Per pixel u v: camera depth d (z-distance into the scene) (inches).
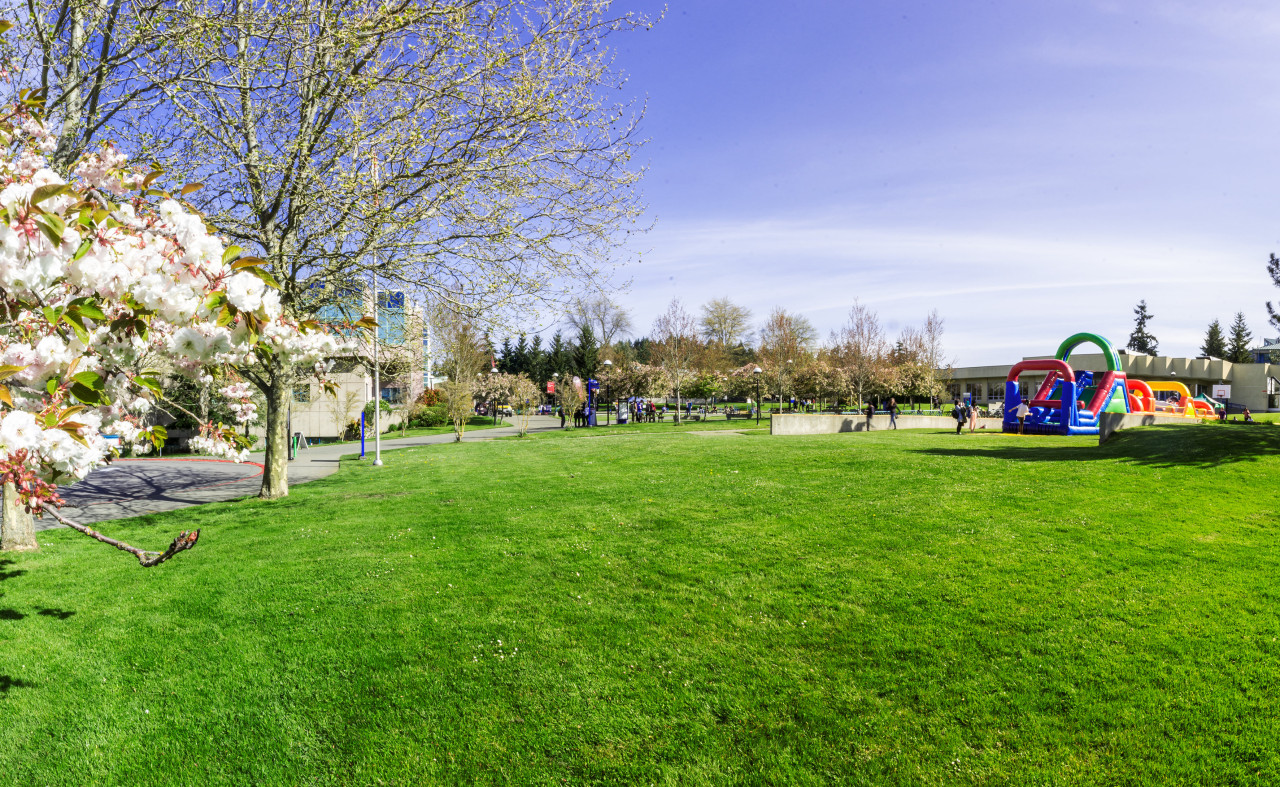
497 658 175.3
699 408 2071.9
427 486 490.3
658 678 163.6
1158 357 2251.5
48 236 83.9
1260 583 204.7
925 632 181.0
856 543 269.4
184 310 96.1
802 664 167.8
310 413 1269.7
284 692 160.1
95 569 265.4
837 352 1956.2
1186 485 353.4
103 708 153.7
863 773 126.1
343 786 127.2
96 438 105.0
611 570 247.6
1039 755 127.6
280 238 357.4
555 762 133.4
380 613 207.9
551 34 297.6
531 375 2785.4
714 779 126.7
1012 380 975.6
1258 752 124.5
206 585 239.3
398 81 289.9
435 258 364.8
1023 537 266.2
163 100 273.0
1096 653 163.9
